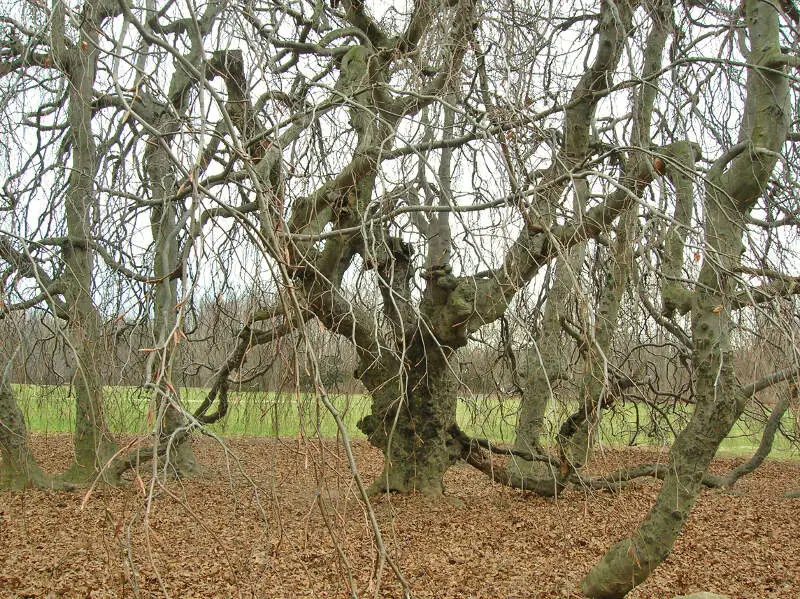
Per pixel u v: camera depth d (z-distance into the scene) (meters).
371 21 8.69
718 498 12.31
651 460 14.12
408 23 8.38
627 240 5.28
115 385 7.59
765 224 5.81
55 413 10.64
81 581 6.37
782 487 14.25
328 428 10.60
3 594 6.08
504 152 5.18
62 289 8.25
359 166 7.17
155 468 2.66
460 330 8.76
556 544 8.13
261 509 3.49
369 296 8.12
